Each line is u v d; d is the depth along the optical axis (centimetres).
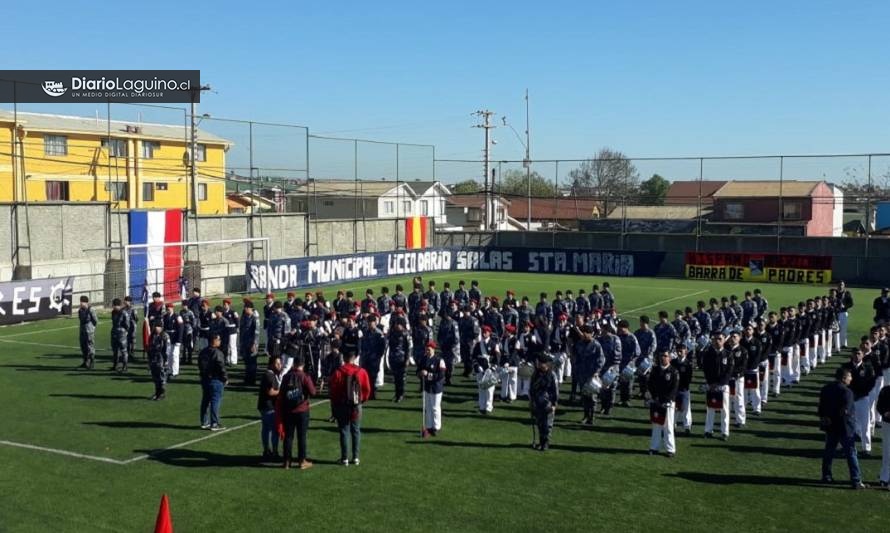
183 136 6372
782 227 6806
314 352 2178
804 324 2512
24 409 1933
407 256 5788
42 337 3034
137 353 2706
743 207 7012
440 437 1736
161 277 4216
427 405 1747
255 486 1394
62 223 3881
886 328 2138
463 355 2406
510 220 8812
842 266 5269
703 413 2017
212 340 1770
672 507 1320
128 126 6022
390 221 6116
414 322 2561
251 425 1812
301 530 1199
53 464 1507
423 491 1379
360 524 1224
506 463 1553
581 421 1903
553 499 1349
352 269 5266
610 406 1962
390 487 1397
